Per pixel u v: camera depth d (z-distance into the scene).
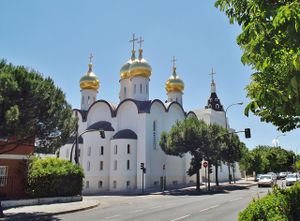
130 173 45.09
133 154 45.97
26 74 18.84
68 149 49.47
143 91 52.12
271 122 11.01
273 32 5.22
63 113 20.97
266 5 5.55
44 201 25.31
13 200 23.02
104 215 18.73
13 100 17.73
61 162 28.52
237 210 19.09
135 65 52.53
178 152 41.47
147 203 26.17
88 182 46.62
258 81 8.18
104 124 49.19
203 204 23.47
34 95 18.58
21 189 24.58
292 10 4.42
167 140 42.00
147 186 45.31
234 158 44.81
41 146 20.81
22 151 25.03
